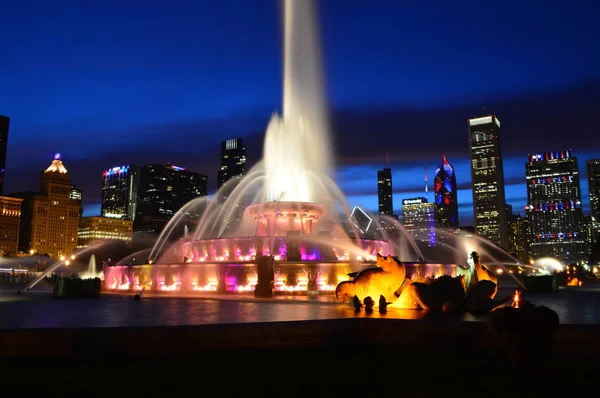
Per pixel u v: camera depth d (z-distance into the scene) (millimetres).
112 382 8844
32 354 9906
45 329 10094
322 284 31109
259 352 10867
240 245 37250
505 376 9227
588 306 21922
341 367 9875
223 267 32281
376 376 9289
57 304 24469
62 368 9602
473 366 9906
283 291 30375
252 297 28266
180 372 9469
